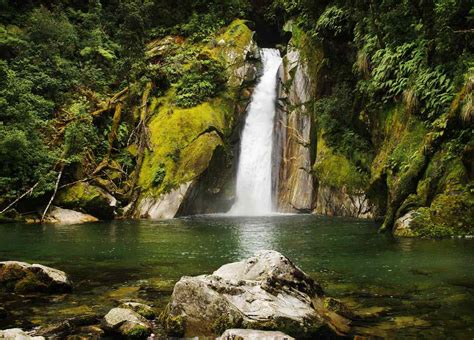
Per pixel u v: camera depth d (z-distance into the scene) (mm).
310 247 10289
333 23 19156
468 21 12797
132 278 7348
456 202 10984
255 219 17312
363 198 17453
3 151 17156
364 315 5250
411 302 5711
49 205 17359
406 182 12336
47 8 28578
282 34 27547
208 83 22688
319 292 5961
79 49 26234
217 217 18531
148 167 20266
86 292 6438
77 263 8695
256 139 23219
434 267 7707
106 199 18141
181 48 26266
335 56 20141
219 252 9844
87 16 28406
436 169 11820
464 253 8773
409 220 11633
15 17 26500
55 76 23391
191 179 19234
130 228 14625
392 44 15680
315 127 20766
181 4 29297
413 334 4625
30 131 18688
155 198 19125
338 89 19594
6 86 19781
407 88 14578
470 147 10898
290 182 21328
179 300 4988
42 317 5328
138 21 25516
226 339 4324
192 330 4738
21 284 6414
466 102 11422
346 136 18859
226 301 4914
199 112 21531
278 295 5363
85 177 19266
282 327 4766
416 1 14781
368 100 17328
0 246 10859
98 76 24719
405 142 13898
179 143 20391
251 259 6094
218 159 20703
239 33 25594
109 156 20750
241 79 23875
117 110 22016
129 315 4938
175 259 9062
